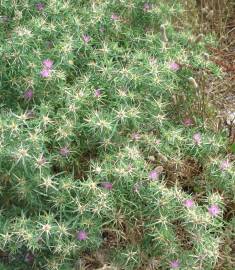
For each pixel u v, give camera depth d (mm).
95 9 703
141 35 771
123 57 688
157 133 653
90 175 577
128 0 749
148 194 573
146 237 609
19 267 618
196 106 738
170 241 575
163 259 603
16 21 683
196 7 996
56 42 659
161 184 573
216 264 626
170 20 842
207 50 851
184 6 935
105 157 590
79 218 576
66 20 688
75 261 620
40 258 611
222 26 971
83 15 708
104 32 722
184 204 562
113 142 604
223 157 691
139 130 625
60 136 583
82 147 621
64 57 625
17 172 565
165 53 699
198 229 550
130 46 740
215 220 585
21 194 581
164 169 663
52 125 589
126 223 609
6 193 604
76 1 743
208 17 953
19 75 619
